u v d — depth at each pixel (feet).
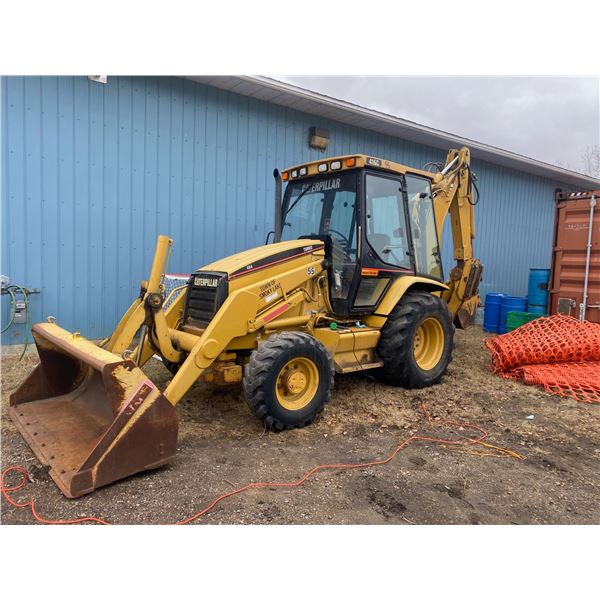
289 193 18.47
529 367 18.94
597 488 10.62
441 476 10.98
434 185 19.81
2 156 18.76
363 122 28.73
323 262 15.76
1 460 10.83
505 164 38.83
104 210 21.24
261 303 13.70
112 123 21.06
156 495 9.67
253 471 10.89
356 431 13.55
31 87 19.10
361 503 9.71
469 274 23.26
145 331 13.98
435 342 18.24
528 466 11.61
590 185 46.98
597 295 23.98
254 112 25.13
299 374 13.37
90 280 21.17
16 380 16.52
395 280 17.17
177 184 23.08
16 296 19.39
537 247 43.65
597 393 16.83
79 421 12.12
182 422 13.69
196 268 24.06
